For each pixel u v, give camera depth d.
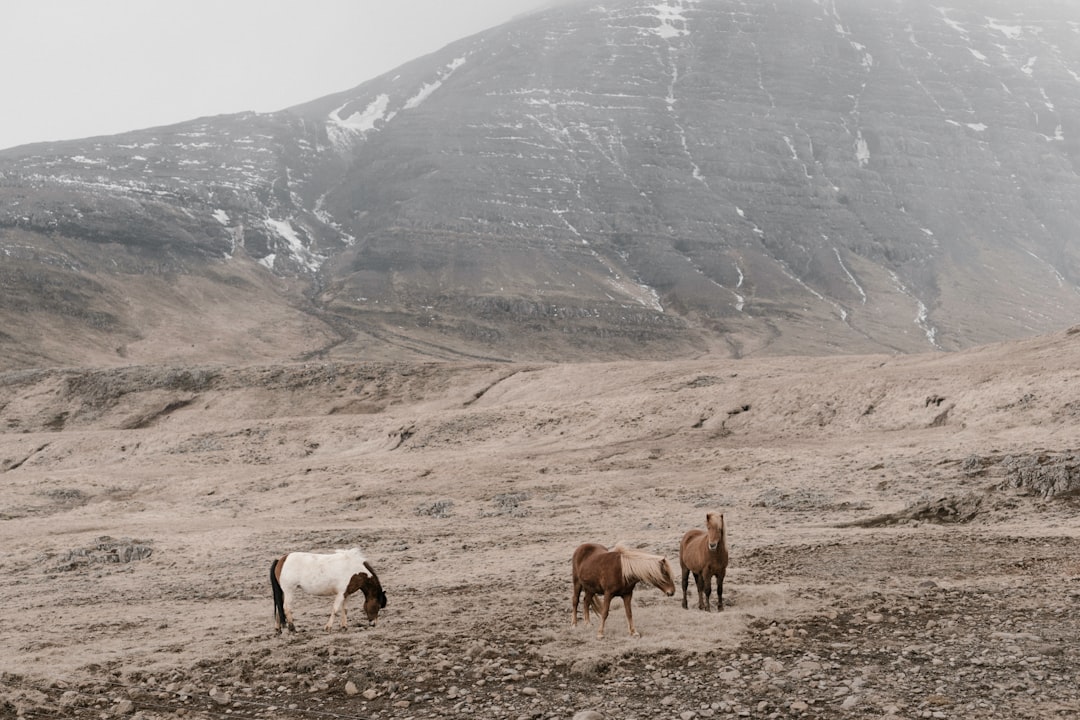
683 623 16.47
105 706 13.16
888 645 14.40
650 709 11.88
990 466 42.56
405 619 18.88
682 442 66.19
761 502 42.88
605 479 54.66
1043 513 32.47
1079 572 20.84
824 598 18.66
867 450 52.88
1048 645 13.73
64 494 64.62
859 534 30.05
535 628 17.00
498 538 36.47
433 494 54.47
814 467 49.88
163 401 121.25
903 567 23.38
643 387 95.88
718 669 13.54
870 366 94.25
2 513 59.31
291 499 57.06
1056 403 54.78
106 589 29.89
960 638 14.62
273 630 18.80
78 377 128.88
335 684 13.77
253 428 90.06
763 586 20.45
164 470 76.56
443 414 85.25
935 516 34.69
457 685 13.48
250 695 13.48
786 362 103.00
